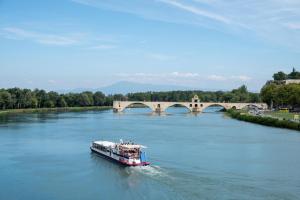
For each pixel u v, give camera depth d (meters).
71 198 100.31
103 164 138.00
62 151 163.62
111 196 101.00
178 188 104.25
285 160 138.50
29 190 107.31
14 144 181.75
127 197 99.62
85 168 132.12
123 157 134.00
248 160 139.25
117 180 115.44
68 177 120.50
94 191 105.62
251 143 179.50
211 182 109.50
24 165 137.00
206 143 180.38
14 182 115.38
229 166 129.62
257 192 100.00
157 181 111.62
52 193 104.44
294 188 103.44
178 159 141.38
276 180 111.44
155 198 97.31
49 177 120.56
